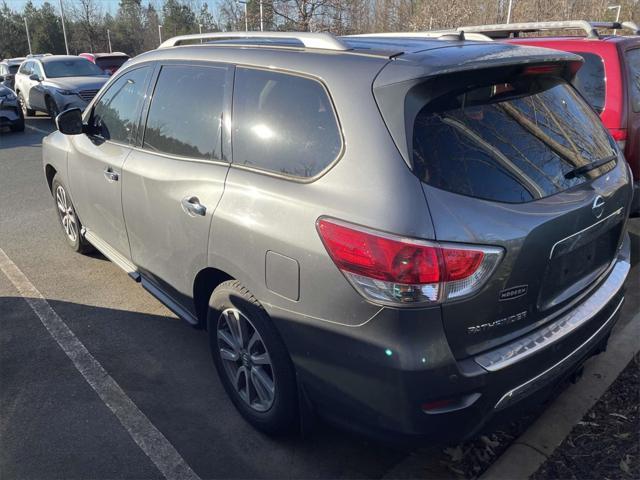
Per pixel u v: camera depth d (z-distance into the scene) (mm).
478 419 2131
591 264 2619
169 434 2855
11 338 3736
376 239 2014
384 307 2021
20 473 2607
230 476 2596
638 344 3438
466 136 2166
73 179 4449
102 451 2742
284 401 2570
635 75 4789
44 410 3027
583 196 2365
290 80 2506
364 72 2236
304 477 2592
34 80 14633
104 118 4016
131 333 3803
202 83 3020
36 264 4969
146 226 3365
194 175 2879
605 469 2535
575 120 2680
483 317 2084
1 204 6922
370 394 2139
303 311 2291
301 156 2379
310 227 2221
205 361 3486
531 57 2385
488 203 2076
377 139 2113
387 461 2678
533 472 2531
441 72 2096
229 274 2684
